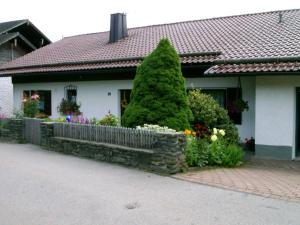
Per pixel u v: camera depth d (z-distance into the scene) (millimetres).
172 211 5355
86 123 11242
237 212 5285
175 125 9438
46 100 18141
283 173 8500
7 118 14375
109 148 9258
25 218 5164
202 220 4984
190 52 13336
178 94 9719
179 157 7898
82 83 16344
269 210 5367
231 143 10125
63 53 19562
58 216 5219
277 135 10766
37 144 13102
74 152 10539
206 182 7027
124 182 7105
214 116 10273
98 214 5277
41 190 6566
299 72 9812
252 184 6918
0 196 6219
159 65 9766
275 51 11305
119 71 14617
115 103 15188
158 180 7246
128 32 20281
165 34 17688
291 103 10539
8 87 23469
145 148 8453
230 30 15422
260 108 10961
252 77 11898
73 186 6824
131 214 5258
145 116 9586
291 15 15555
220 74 10914
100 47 18625
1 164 9102
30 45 24578
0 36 23297
